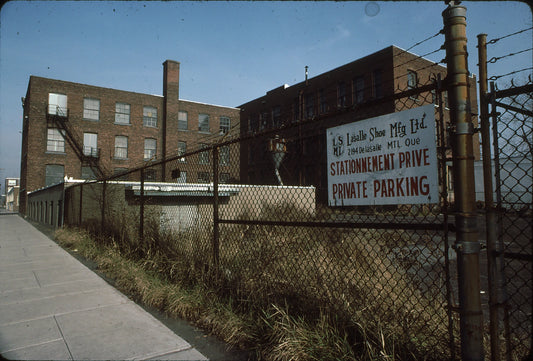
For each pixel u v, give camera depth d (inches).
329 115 122.3
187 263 209.9
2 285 224.5
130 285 209.3
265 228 207.8
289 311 140.6
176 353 124.8
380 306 131.5
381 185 102.7
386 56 928.3
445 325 114.5
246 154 1051.9
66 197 589.6
